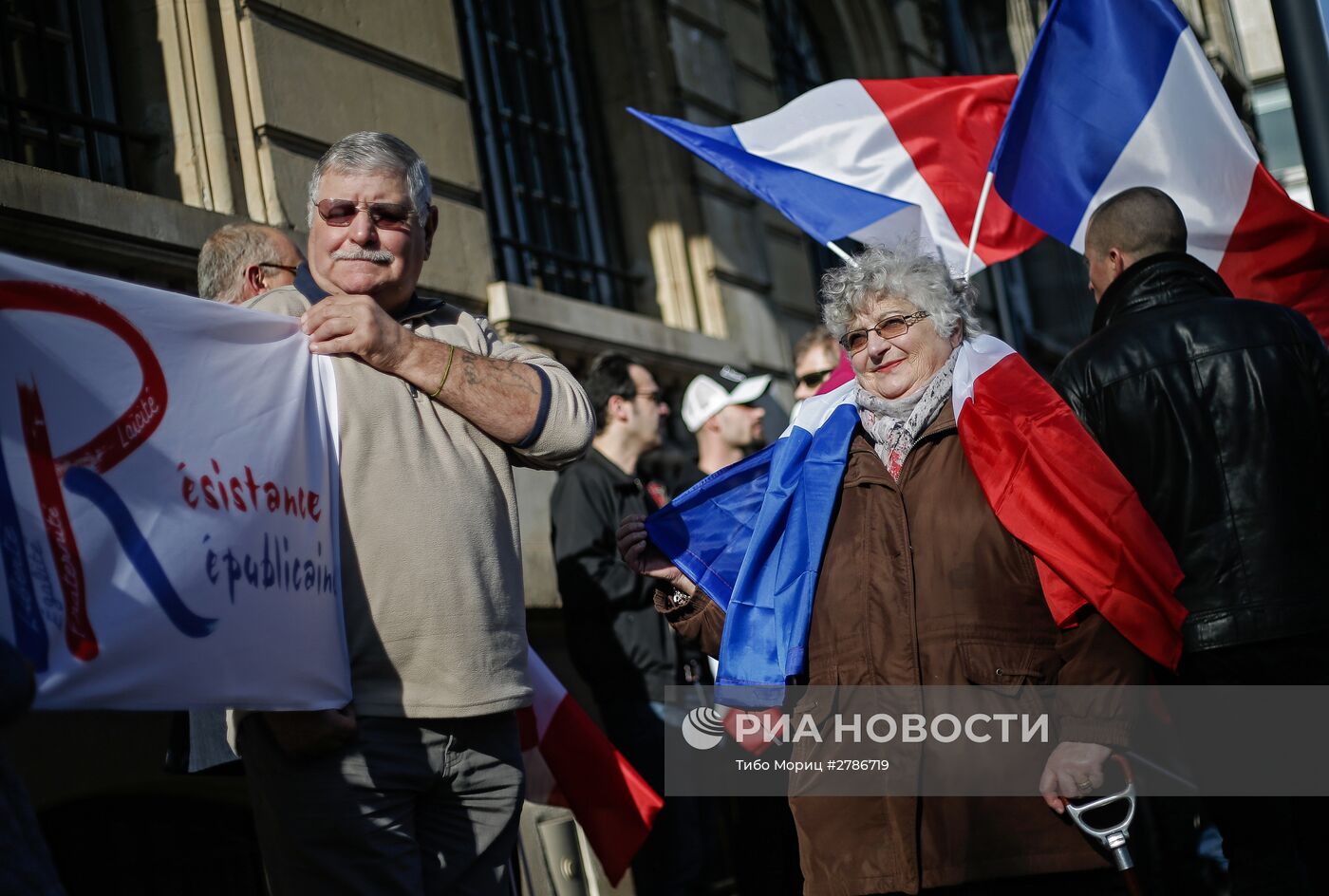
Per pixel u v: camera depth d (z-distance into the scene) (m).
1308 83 5.04
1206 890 4.65
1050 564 2.81
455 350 2.71
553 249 6.91
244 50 4.89
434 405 2.70
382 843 2.49
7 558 1.98
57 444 2.10
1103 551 2.82
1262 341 3.37
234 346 2.45
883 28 10.39
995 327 11.34
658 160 7.46
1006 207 4.88
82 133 4.61
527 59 7.05
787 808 4.26
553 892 4.33
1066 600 2.82
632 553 3.43
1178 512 3.35
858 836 2.85
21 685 1.78
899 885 2.79
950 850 2.78
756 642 3.13
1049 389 3.03
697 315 7.48
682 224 7.48
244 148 4.84
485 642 2.61
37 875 1.87
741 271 7.80
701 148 4.86
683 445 6.91
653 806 3.91
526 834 4.34
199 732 3.01
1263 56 18.56
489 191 6.51
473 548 2.63
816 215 4.82
